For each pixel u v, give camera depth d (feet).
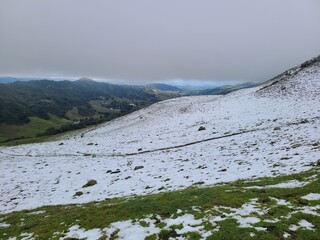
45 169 149.79
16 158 194.18
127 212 58.29
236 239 41.83
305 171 72.59
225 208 53.67
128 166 131.75
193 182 86.43
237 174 85.35
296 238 40.57
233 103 259.39
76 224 57.93
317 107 168.45
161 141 187.62
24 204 96.73
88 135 291.58
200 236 44.55
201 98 359.46
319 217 45.80
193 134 185.78
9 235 61.11
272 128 148.66
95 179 116.88
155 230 49.06
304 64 293.64
